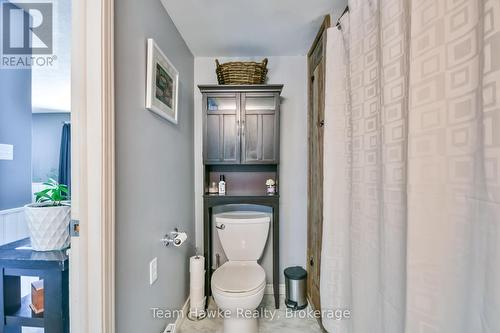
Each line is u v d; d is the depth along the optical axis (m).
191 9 1.56
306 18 1.69
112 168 0.93
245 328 1.59
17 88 1.54
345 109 1.45
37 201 1.32
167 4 1.51
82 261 0.89
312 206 2.09
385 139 0.94
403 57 0.86
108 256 0.92
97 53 0.88
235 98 2.06
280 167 2.30
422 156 0.74
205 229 2.07
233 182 2.32
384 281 0.96
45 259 1.14
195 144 2.30
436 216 0.71
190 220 2.14
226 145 2.09
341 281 1.47
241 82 2.02
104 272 0.90
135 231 1.15
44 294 1.16
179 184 1.83
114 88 0.97
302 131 2.29
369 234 1.12
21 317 1.23
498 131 0.54
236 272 1.79
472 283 0.61
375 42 1.08
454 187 0.66
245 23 1.74
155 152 1.38
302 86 2.28
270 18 1.69
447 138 0.68
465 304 0.63
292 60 2.28
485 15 0.57
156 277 1.39
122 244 1.04
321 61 1.79
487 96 0.57
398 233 0.89
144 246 1.24
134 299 1.14
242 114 2.05
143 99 1.23
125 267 1.06
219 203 2.07
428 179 0.73
